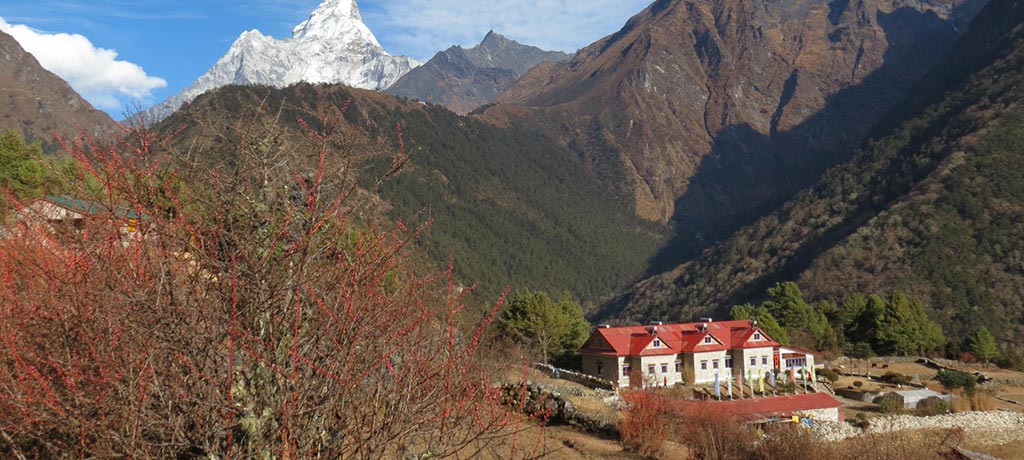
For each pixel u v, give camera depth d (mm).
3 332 4074
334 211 4188
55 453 4082
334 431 4297
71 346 4121
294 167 4297
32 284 4332
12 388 4039
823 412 31938
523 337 35094
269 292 4125
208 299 4121
